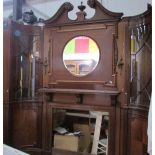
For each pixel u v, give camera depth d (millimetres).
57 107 3021
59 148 3084
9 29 2918
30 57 3117
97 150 2922
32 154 3021
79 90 2770
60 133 3090
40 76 3111
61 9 2920
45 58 3074
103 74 2768
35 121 3133
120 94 2676
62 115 3156
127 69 2625
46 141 3094
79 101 2869
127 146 2596
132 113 2551
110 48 2725
